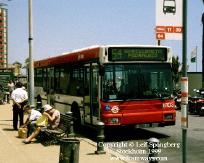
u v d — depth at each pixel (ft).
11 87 120.37
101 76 43.88
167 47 45.88
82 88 50.72
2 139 46.39
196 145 41.60
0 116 76.79
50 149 39.27
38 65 77.41
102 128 36.40
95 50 45.62
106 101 43.86
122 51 44.21
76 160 29.63
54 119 44.65
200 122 66.33
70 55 55.72
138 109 44.62
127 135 50.96
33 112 47.88
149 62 45.29
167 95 45.96
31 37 63.00
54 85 64.85
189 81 108.68
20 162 32.65
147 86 45.03
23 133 47.44
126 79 44.47
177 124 63.21
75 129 55.88
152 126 45.24
